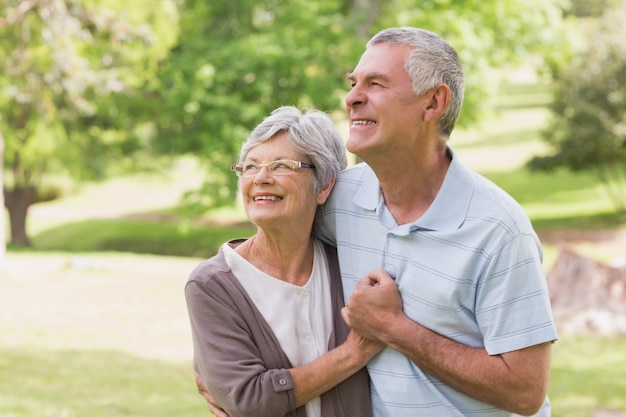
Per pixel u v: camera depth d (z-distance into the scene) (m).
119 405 6.29
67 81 13.98
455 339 2.28
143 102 19.88
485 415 2.32
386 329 2.27
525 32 17.50
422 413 2.32
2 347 8.37
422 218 2.29
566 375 7.52
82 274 13.64
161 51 18.55
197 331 2.34
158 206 29.20
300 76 17.00
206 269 2.36
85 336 9.01
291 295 2.38
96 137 21.72
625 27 19.55
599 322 9.27
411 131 2.25
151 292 11.98
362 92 2.27
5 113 19.05
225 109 17.33
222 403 2.32
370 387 2.43
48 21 13.20
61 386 6.86
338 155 2.49
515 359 2.20
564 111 19.77
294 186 2.33
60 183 24.47
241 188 2.38
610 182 24.27
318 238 2.56
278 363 2.33
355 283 2.43
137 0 17.55
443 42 2.27
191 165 33.19
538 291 2.20
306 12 17.47
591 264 9.76
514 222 2.22
